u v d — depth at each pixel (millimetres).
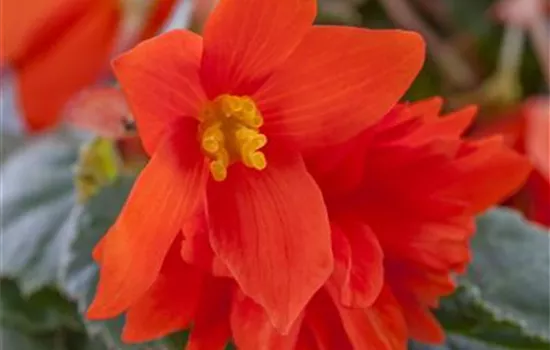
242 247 211
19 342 271
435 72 349
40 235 267
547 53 346
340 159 219
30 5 262
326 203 222
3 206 271
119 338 240
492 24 362
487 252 263
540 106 306
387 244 223
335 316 217
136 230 202
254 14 204
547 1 348
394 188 222
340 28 209
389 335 218
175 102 207
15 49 268
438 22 365
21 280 261
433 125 222
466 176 222
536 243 265
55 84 273
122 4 265
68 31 267
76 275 247
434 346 252
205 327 217
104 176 259
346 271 212
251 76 212
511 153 223
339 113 215
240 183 214
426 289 225
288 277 209
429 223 222
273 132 217
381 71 211
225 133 214
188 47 205
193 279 215
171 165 206
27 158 280
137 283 204
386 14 353
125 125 242
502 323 245
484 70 365
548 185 281
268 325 213
